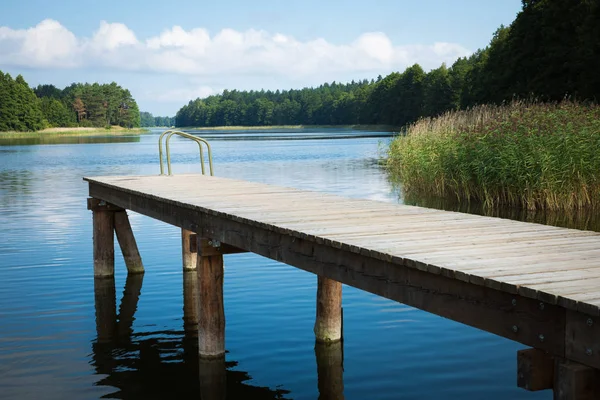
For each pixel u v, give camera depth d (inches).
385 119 4207.7
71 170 1023.6
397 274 145.2
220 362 219.6
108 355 227.1
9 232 457.7
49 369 214.4
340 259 163.9
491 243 159.6
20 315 271.9
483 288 122.8
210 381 203.9
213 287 224.2
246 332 246.5
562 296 104.3
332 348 227.3
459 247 153.7
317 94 6510.8
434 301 135.0
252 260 367.6
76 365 218.4
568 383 103.7
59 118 5556.1
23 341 240.5
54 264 362.3
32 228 474.6
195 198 260.2
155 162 1216.2
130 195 309.0
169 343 240.5
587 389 103.1
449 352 218.2
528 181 498.9
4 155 1533.0
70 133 5032.0
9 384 201.8
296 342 235.0
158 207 276.5
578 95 1210.6
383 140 2118.6
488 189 534.0
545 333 110.0
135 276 340.5
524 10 1459.2
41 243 418.9
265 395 191.8
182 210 251.9
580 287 111.5
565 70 1310.3
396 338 234.5
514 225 191.0
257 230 200.2
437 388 189.3
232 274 334.3
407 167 657.6
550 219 447.2
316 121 6289.4
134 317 270.8
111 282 327.6
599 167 484.4
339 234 172.6
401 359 213.9
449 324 248.2
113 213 345.7
